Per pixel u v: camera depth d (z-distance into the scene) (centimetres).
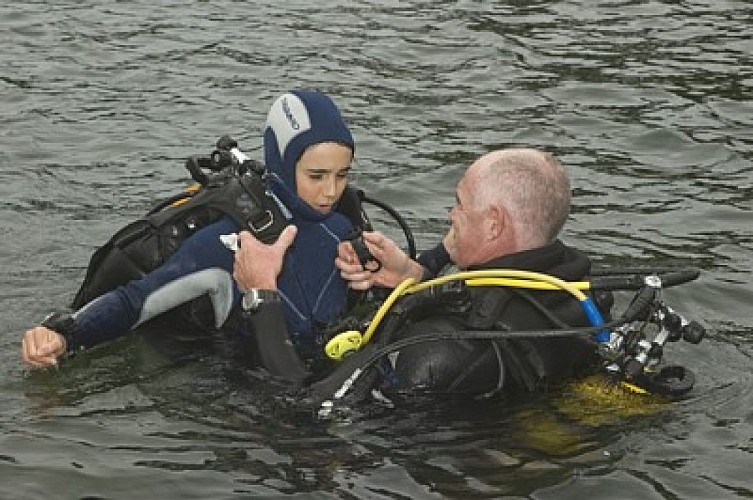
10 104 1151
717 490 546
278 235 648
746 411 612
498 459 561
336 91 1217
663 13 1527
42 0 1497
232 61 1295
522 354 593
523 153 611
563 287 584
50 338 625
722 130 1134
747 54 1367
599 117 1163
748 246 878
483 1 1569
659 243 884
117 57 1296
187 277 639
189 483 547
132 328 645
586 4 1564
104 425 599
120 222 903
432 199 962
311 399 589
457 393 584
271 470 555
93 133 1088
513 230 600
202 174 670
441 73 1284
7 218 902
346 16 1479
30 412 614
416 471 551
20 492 543
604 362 612
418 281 665
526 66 1314
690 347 690
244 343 654
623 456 567
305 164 650
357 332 607
